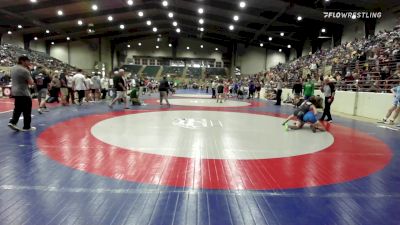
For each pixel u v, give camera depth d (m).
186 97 21.92
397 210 2.79
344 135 6.76
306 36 31.14
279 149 5.15
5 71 21.34
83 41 40.66
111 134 6.12
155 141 5.54
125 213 2.59
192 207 2.75
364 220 2.57
